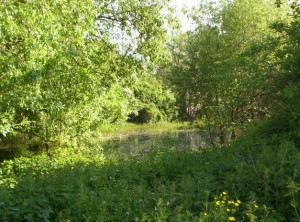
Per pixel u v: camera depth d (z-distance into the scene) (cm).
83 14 1081
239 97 894
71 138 1473
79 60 1218
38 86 891
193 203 458
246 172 525
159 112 3216
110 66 1475
